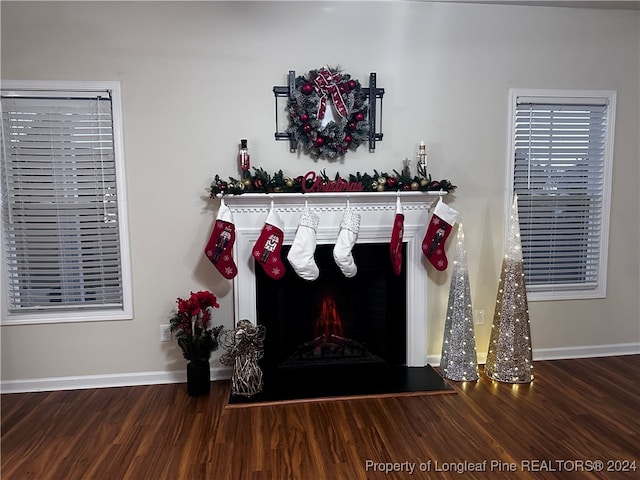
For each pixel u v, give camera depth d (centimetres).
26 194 299
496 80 328
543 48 330
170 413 272
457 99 326
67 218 304
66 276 309
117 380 314
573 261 351
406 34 318
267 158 313
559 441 238
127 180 304
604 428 250
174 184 308
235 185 288
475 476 210
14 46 288
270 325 317
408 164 325
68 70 293
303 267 296
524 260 347
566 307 352
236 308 311
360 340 336
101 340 312
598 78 338
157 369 318
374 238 318
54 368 309
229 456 227
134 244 308
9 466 222
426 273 329
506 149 333
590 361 348
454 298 316
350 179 309
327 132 304
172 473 215
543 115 337
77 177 303
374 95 315
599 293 353
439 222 312
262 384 298
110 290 314
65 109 297
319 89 304
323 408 275
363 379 311
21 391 305
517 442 237
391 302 329
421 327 330
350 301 331
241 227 305
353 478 209
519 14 325
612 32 336
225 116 307
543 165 340
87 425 259
